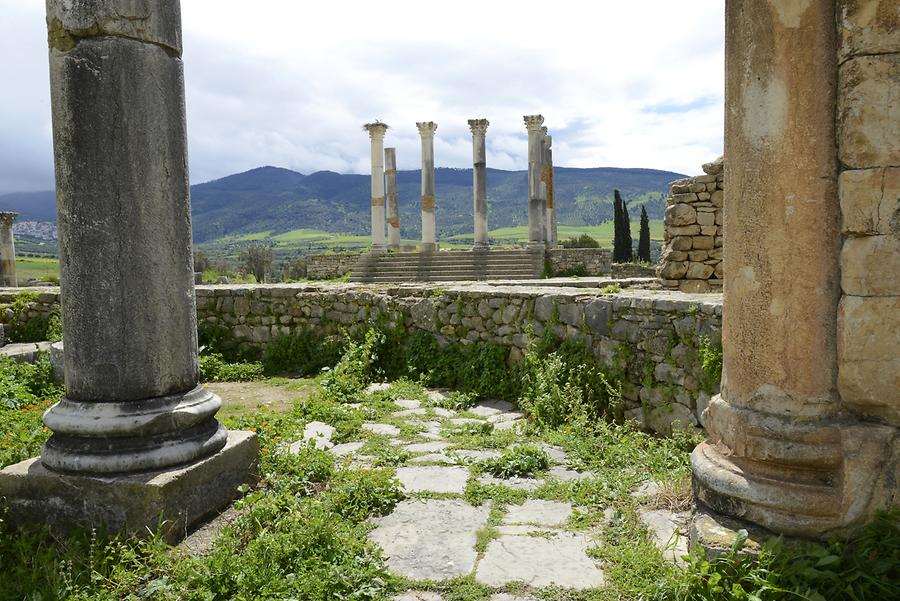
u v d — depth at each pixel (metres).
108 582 3.03
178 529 3.53
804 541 2.85
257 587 2.98
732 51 3.05
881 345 2.75
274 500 3.73
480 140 25.22
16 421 5.54
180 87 3.89
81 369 3.66
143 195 3.66
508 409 6.82
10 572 3.18
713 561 2.82
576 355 6.39
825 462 2.85
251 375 9.02
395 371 8.60
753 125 2.95
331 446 5.51
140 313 3.69
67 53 3.54
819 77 2.81
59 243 3.69
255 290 10.08
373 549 3.46
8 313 10.77
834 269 2.86
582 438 5.41
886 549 2.70
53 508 3.59
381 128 28.30
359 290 9.55
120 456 3.55
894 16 2.65
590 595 3.02
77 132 3.54
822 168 2.84
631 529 3.65
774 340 2.95
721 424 3.21
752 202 2.98
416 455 5.25
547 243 27.89
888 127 2.68
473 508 4.13
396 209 30.83
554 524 3.85
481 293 7.85
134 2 3.58
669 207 9.77
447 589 3.10
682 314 5.32
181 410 3.78
